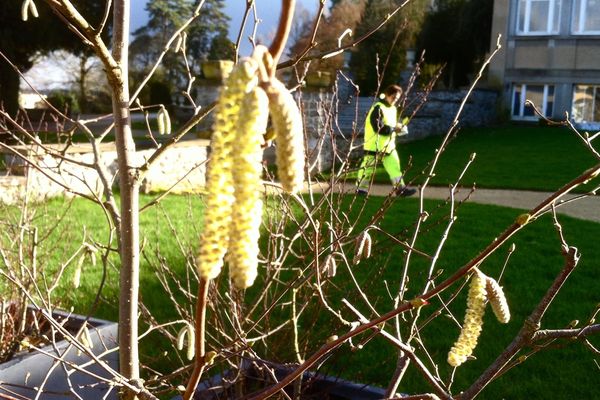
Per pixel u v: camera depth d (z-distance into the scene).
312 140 12.57
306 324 4.22
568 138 21.08
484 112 26.80
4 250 4.28
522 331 1.91
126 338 2.16
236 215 0.76
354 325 1.75
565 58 26.17
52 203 9.44
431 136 22.75
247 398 2.96
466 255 6.94
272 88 0.72
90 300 5.28
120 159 2.10
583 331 1.88
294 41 22.23
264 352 3.56
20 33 20.09
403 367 2.49
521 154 17.58
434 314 2.59
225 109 0.75
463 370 4.13
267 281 2.95
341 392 3.18
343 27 24.39
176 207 9.73
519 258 6.91
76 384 3.56
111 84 2.04
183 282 5.62
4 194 6.65
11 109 20.02
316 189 9.16
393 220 8.90
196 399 3.07
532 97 27.14
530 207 10.69
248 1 2.05
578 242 7.86
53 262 6.00
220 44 32.97
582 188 12.74
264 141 0.77
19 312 3.87
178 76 32.72
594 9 25.62
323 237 3.38
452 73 29.59
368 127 9.41
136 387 2.00
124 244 2.13
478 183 13.16
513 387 3.94
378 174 14.11
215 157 0.78
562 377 4.10
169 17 32.69
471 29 28.31
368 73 24.73
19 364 3.37
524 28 26.83
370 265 6.03
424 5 27.55
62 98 27.50
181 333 1.65
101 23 1.81
